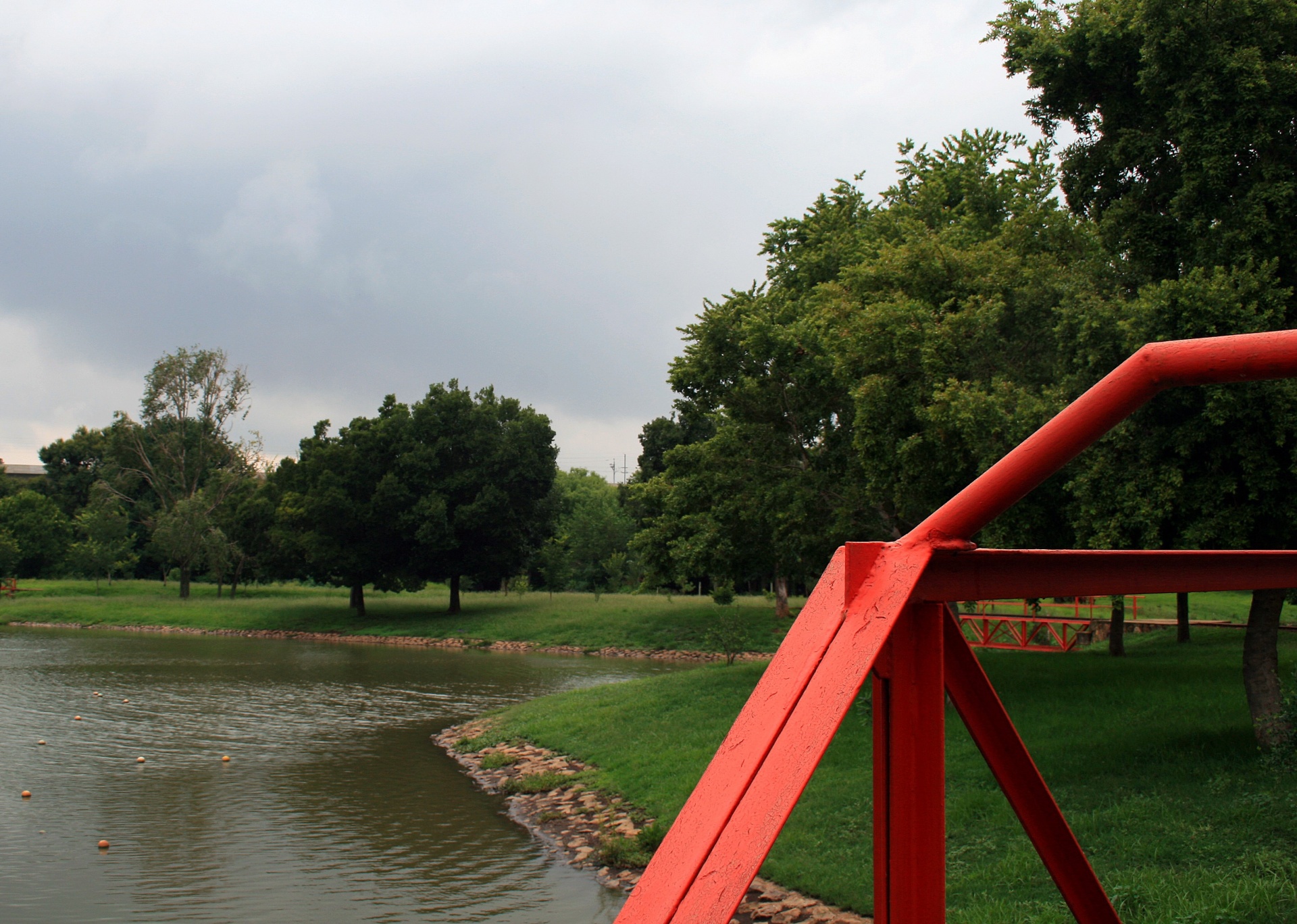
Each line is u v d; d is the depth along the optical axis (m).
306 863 12.38
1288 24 10.93
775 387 20.89
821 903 9.10
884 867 2.23
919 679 2.25
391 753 20.02
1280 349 1.88
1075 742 12.39
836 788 11.95
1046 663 20.41
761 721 2.06
